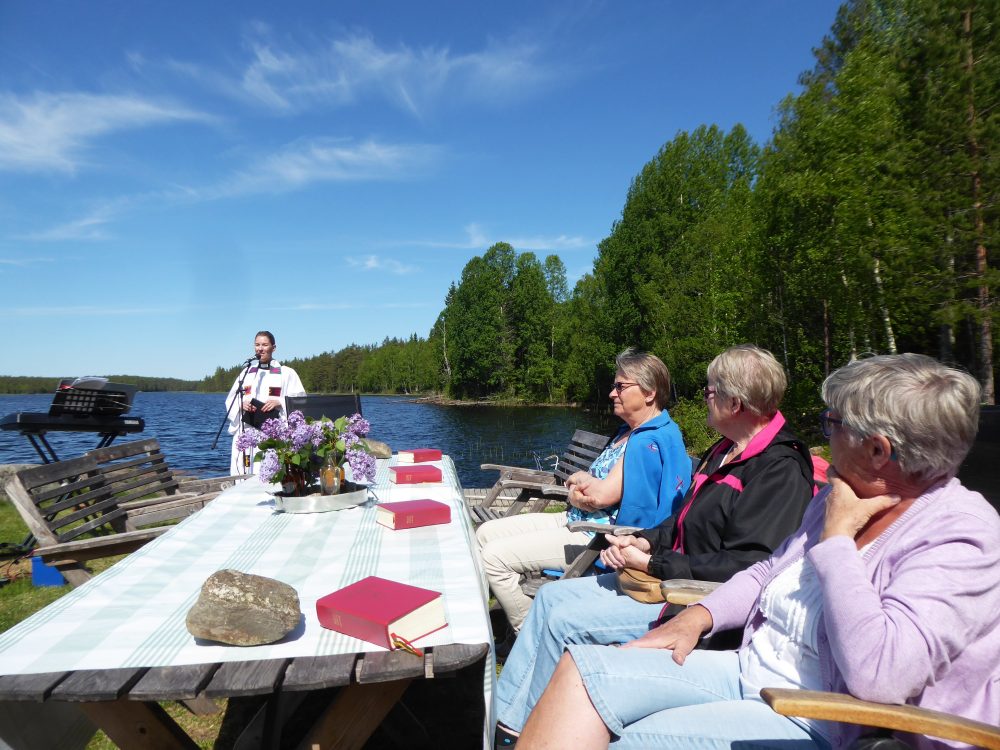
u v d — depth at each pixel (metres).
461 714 2.70
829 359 21.84
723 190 36.19
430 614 1.48
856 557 1.40
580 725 1.49
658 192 37.44
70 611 1.62
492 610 3.83
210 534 2.42
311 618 1.58
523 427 33.38
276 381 6.32
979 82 16.05
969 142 16.41
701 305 29.05
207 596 1.41
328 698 2.83
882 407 1.42
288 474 2.89
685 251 34.09
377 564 2.02
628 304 37.91
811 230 19.20
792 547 1.80
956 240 16.61
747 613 1.83
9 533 5.97
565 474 4.73
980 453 3.89
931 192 16.34
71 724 1.53
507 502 5.73
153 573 1.94
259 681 1.24
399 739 2.32
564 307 61.72
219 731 2.63
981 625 1.26
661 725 1.49
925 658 1.22
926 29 17.28
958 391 1.38
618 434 3.25
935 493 1.44
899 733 1.29
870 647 1.24
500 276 65.25
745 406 2.29
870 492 1.50
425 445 24.58
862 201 17.05
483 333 64.19
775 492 2.12
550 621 2.16
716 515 2.22
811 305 21.23
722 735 1.45
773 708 1.21
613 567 2.30
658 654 1.65
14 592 4.34
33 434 5.21
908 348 20.44
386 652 1.38
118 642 1.43
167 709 2.81
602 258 45.06
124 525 3.90
